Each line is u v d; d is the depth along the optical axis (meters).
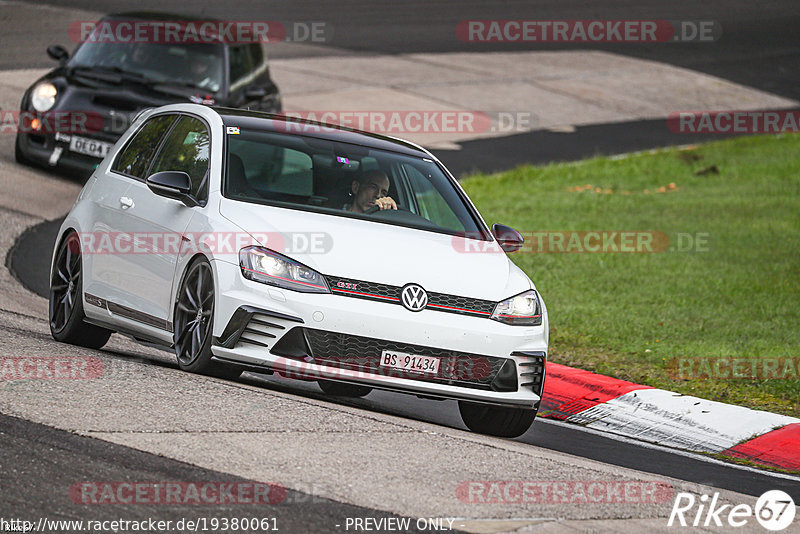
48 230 47.78
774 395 34.28
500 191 69.06
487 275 26.70
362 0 141.38
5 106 70.94
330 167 28.73
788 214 65.88
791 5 169.12
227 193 26.95
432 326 25.09
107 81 56.31
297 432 22.12
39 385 23.08
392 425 24.08
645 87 112.88
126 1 116.00
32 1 109.88
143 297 27.91
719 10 160.12
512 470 22.05
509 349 25.83
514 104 98.56
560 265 51.59
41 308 36.50
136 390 23.47
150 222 28.11
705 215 65.19
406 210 28.66
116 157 31.91
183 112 30.70
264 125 29.61
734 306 45.66
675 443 30.25
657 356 37.62
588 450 27.64
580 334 40.22
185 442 20.45
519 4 148.88
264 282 24.73
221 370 25.97
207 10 118.06
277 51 104.94
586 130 94.00
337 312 24.56
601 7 152.75
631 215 64.38
